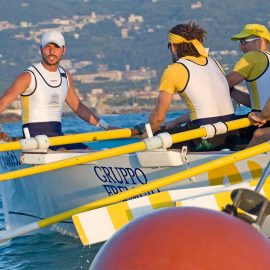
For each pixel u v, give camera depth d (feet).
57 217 27.86
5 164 40.09
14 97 37.22
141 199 27.27
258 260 13.07
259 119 31.24
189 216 13.48
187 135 30.78
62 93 38.34
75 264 32.65
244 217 14.01
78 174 34.99
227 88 34.47
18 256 34.40
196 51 33.76
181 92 33.78
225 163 27.91
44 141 32.68
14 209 41.16
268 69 35.58
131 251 13.21
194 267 12.92
